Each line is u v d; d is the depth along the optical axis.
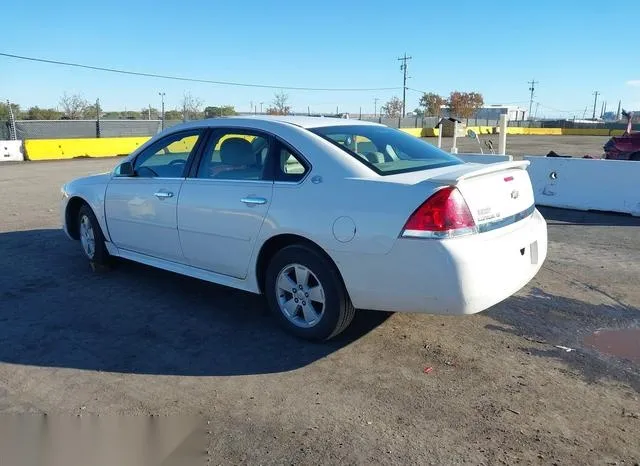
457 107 82.19
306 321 4.17
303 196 4.00
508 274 3.74
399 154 4.36
